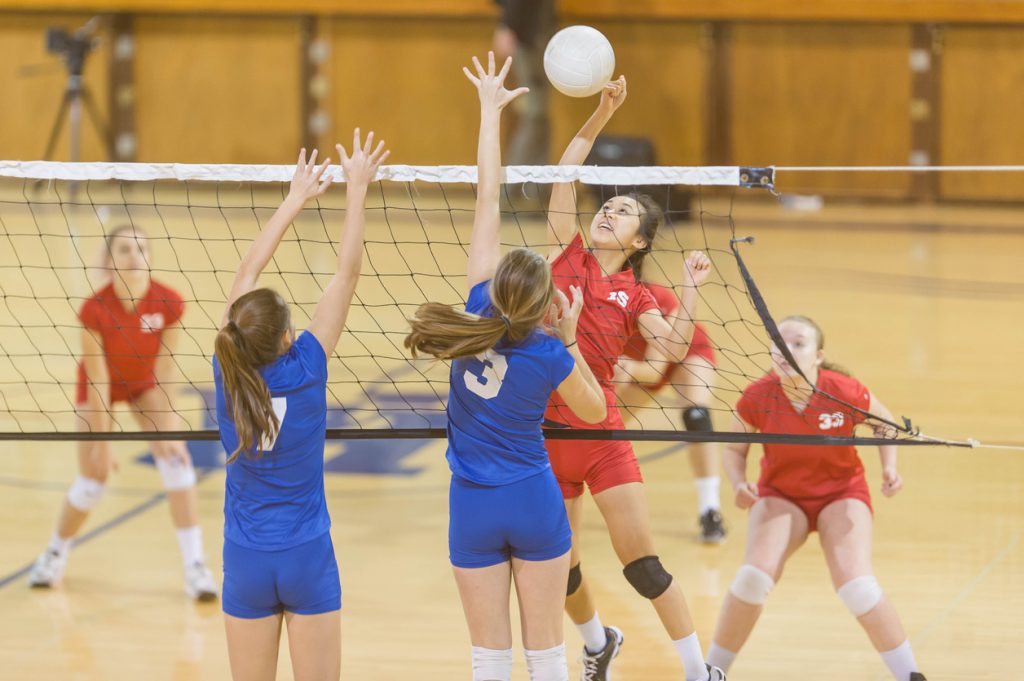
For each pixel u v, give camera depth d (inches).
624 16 1637.6
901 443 395.9
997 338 965.2
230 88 1736.0
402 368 860.6
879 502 622.5
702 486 576.7
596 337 406.6
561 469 400.8
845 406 411.5
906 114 1630.2
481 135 387.2
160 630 477.1
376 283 1169.4
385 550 561.3
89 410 508.1
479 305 355.9
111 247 515.8
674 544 571.8
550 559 347.6
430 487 649.0
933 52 1611.7
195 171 398.3
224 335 327.9
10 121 1756.9
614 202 412.5
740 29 1641.2
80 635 471.8
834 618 487.8
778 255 1317.7
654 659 450.3
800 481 423.5
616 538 398.6
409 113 1721.2
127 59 1731.1
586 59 399.2
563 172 391.5
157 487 650.8
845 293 1130.0
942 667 439.2
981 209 1622.8
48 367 856.3
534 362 338.6
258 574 335.0
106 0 1700.3
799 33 1635.1
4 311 1029.2
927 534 575.8
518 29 1519.4
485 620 346.3
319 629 342.3
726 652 414.6
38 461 686.5
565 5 1635.1
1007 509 607.2
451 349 332.5
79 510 517.0
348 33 1708.9
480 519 344.2
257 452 332.8
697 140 1672.0
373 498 631.8
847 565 402.9
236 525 339.6
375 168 381.1
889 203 1652.3
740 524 600.1
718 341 909.2
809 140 1654.8
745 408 433.1
